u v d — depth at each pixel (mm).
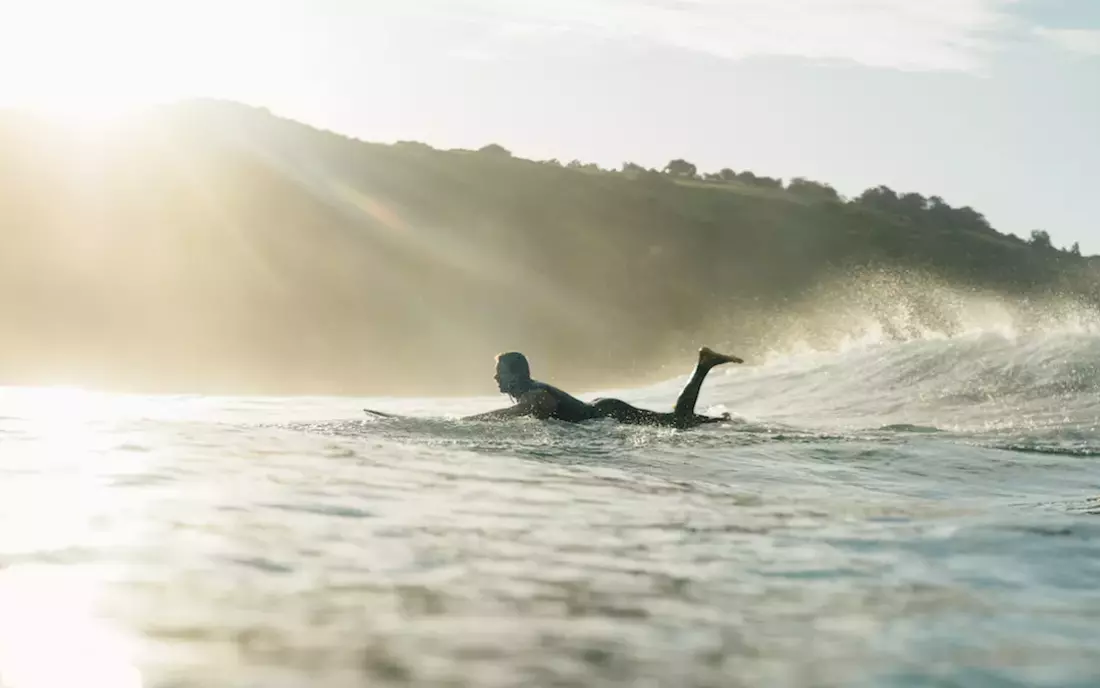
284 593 2943
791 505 4793
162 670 2312
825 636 2672
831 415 10688
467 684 2275
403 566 3301
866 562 3516
